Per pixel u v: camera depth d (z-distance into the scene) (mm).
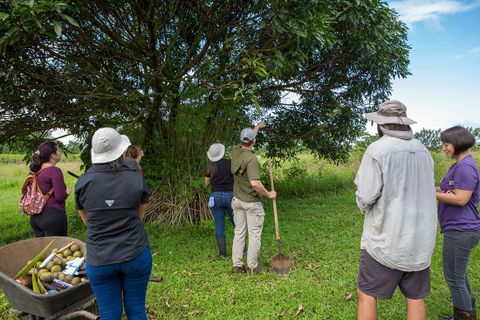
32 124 6363
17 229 7465
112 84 6109
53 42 5180
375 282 2586
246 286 4180
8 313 3791
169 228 6918
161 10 5977
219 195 5016
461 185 2926
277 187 10469
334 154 10031
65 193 4102
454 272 3078
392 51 7688
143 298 2707
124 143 2572
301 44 5418
